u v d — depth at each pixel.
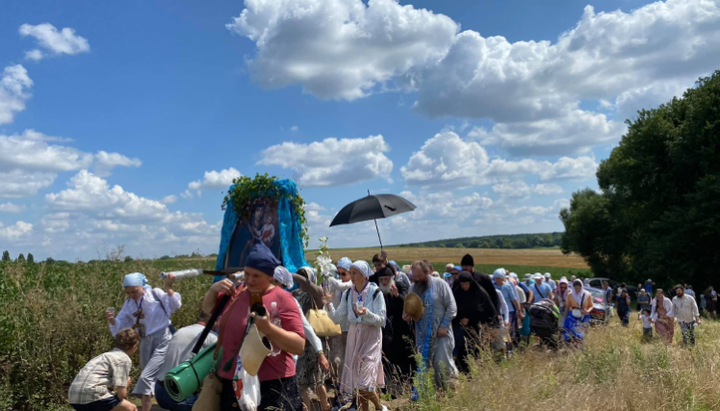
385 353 7.23
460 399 5.29
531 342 10.48
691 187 36.88
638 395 5.46
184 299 10.34
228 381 3.76
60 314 7.74
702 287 34.28
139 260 11.75
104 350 7.69
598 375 6.28
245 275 3.71
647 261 36.78
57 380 7.20
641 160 38.09
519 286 11.59
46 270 12.34
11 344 7.14
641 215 39.47
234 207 10.37
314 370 5.89
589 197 56.16
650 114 39.59
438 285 6.78
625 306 18.27
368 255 62.69
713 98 34.88
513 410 4.85
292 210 10.30
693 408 5.38
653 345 7.75
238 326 3.73
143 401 5.93
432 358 6.57
